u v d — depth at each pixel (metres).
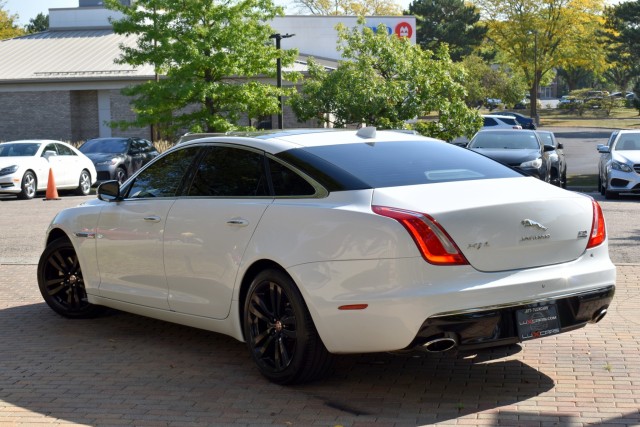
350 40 25.27
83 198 23.22
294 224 5.47
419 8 82.56
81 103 42.25
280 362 5.63
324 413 5.14
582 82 155.38
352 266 5.12
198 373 6.05
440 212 5.02
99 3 50.50
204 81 29.11
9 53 45.00
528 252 5.21
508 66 94.44
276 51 29.67
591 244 5.49
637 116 89.94
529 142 20.39
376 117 24.78
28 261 11.23
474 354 6.04
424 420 4.96
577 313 5.36
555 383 5.62
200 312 6.21
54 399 5.50
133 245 6.74
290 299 5.44
